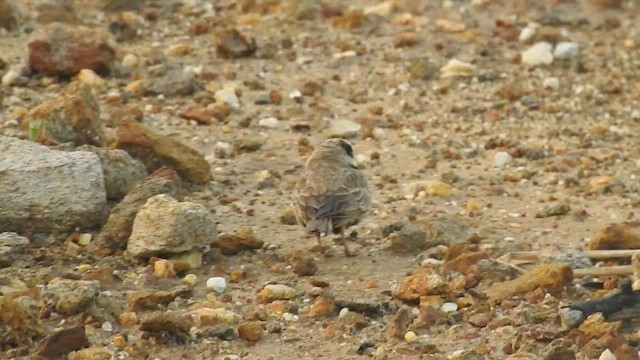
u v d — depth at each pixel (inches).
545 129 770.2
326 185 564.4
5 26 875.4
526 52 875.4
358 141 741.9
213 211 628.7
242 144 713.6
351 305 516.1
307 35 902.4
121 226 574.6
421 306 522.9
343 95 808.3
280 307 519.5
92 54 799.1
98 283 524.4
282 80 826.8
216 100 780.0
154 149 645.3
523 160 718.5
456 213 640.4
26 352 473.7
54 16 893.2
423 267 561.6
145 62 835.4
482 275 549.0
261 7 952.3
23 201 577.3
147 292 525.7
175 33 903.7
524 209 646.5
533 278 534.3
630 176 697.6
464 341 494.6
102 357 469.1
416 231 586.2
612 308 506.9
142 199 592.7
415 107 796.0
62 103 666.2
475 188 674.8
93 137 667.4
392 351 485.7
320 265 571.2
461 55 877.8
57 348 472.7
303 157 708.0
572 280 539.8
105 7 935.0
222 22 924.0
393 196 660.1
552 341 486.3
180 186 635.5
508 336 497.0
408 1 973.8
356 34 911.0
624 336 494.9
